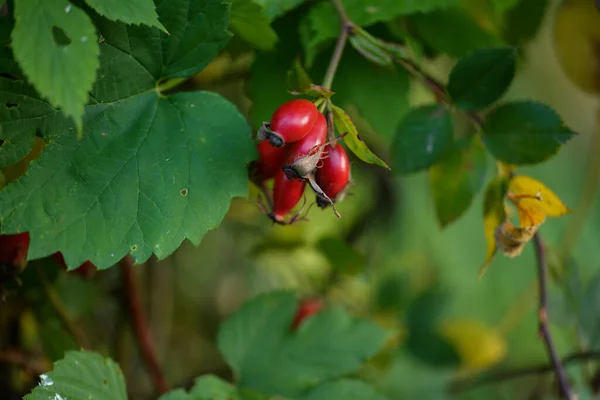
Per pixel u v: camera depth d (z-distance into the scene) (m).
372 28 0.57
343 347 0.55
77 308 0.60
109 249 0.46
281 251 0.68
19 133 0.46
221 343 0.54
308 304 0.61
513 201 0.52
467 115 0.54
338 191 0.49
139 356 0.63
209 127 0.48
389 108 0.56
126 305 0.61
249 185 0.51
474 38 0.58
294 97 0.55
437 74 0.70
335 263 0.64
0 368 0.58
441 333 0.72
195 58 0.48
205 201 0.48
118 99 0.48
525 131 0.52
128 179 0.47
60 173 0.47
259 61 0.56
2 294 0.50
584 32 0.65
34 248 0.46
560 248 0.75
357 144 0.48
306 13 0.56
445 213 0.54
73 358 0.48
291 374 0.54
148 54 0.48
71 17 0.44
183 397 0.51
